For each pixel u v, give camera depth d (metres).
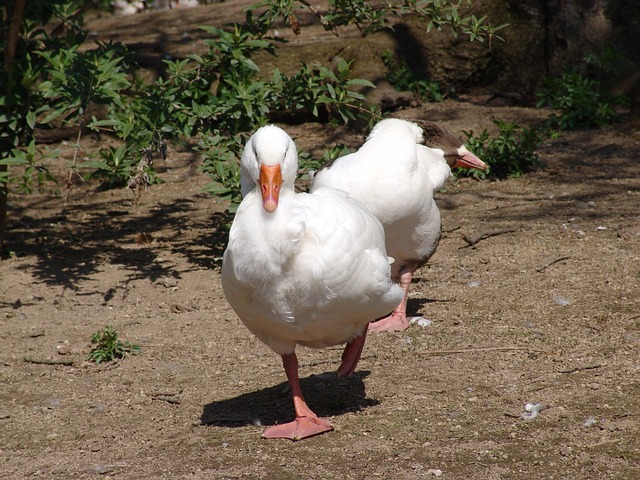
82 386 8.01
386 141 8.16
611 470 5.70
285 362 6.68
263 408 7.17
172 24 24.02
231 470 5.96
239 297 6.21
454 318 9.06
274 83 11.36
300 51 19.94
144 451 6.46
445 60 20.75
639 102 17.28
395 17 21.39
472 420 6.58
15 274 11.27
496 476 5.68
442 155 8.84
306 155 11.43
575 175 14.79
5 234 13.20
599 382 7.13
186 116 11.20
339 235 5.98
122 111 11.79
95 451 6.55
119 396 7.72
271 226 5.89
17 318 9.84
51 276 11.18
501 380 7.35
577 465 5.79
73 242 12.73
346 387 7.44
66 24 12.21
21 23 11.65
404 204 8.12
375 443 6.26
